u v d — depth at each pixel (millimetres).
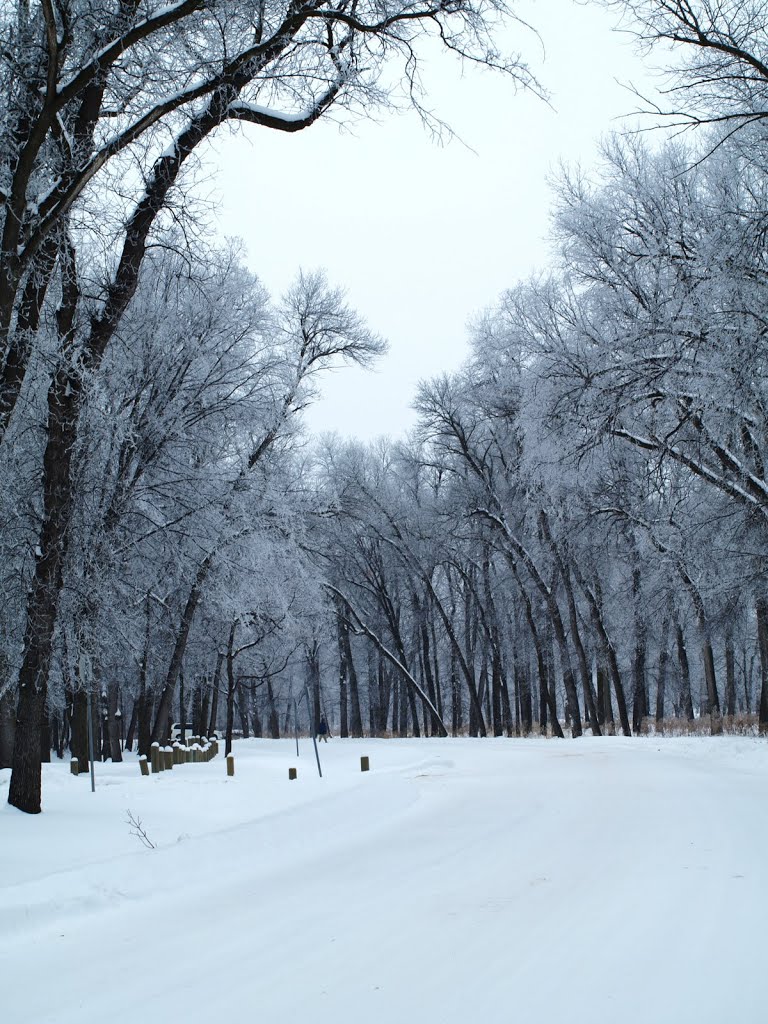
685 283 22656
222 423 28062
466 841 11172
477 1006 5074
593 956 5879
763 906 6895
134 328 22938
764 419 21375
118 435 21047
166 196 14508
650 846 9867
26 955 6863
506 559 45844
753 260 20547
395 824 13461
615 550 36719
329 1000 5336
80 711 26797
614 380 24297
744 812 12242
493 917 7066
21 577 20109
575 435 25969
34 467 20312
